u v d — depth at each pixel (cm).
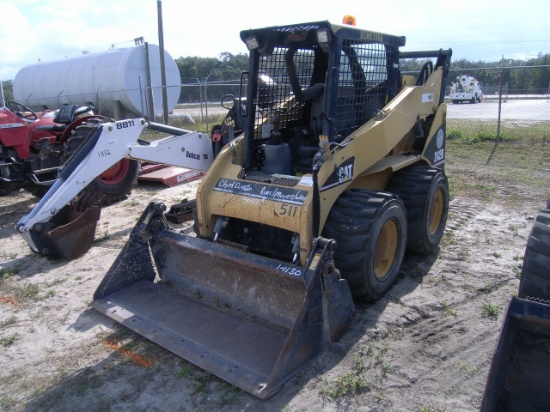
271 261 358
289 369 324
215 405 312
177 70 2055
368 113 471
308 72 479
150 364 354
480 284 462
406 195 497
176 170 930
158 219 444
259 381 316
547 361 244
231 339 359
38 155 775
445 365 345
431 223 538
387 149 458
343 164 407
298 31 412
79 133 732
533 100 2809
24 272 520
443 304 425
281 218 389
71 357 366
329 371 338
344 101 435
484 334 381
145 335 375
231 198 425
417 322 401
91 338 390
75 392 329
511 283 463
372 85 468
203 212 441
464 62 3453
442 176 526
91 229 563
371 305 427
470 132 1341
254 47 427
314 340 344
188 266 431
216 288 413
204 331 371
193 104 2867
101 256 557
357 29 417
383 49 471
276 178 422
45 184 748
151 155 574
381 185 506
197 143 613
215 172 450
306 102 502
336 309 359
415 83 557
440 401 310
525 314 242
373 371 338
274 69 463
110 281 433
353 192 422
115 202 784
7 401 322
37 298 459
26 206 806
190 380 335
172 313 398
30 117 973
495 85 3994
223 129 605
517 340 248
